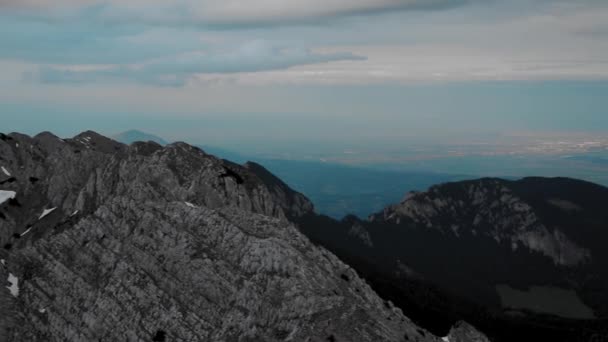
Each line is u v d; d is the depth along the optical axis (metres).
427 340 119.81
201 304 107.56
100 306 110.31
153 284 111.25
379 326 105.12
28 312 112.00
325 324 100.44
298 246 120.88
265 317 102.38
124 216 125.12
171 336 103.25
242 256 112.75
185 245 115.88
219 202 135.50
